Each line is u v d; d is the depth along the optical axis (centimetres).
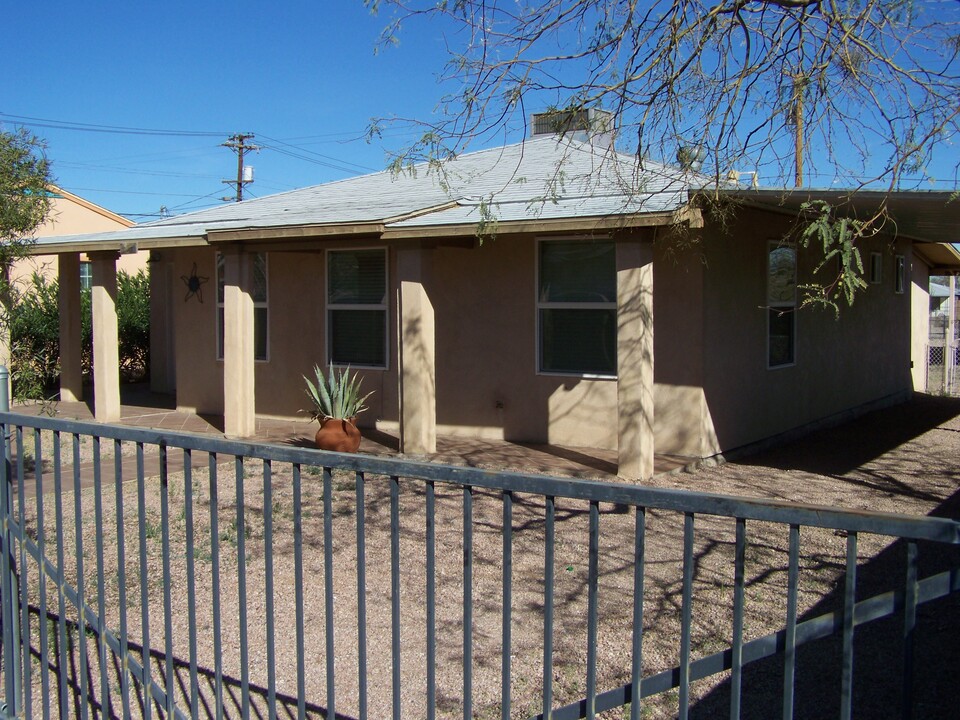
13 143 862
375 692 462
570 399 1116
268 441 1185
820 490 899
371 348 1289
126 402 1638
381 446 1151
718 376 1042
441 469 273
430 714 288
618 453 948
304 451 305
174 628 551
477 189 1196
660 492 236
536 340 1138
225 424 1210
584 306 1098
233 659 505
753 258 1112
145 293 2030
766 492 887
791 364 1222
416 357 1044
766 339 1152
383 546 700
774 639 228
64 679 399
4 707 422
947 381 1955
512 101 647
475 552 682
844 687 213
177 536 731
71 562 669
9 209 855
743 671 472
